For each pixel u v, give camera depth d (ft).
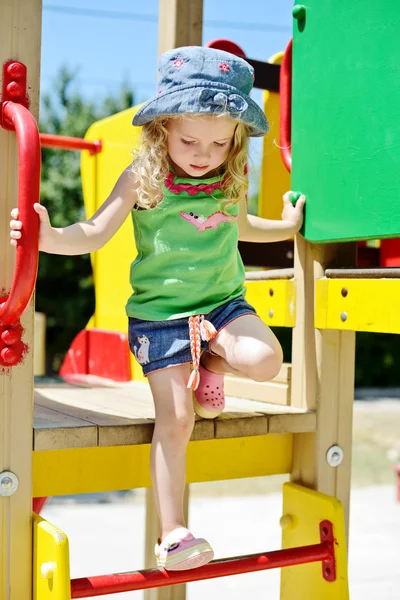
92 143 9.98
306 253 6.88
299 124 6.84
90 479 5.98
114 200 5.74
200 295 5.88
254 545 14.82
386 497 19.33
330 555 6.25
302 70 6.79
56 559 4.99
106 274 10.00
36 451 5.69
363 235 6.07
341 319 6.40
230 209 6.03
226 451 6.64
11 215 5.16
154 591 7.96
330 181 6.44
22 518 5.34
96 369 9.74
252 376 5.57
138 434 5.66
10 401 5.30
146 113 5.63
